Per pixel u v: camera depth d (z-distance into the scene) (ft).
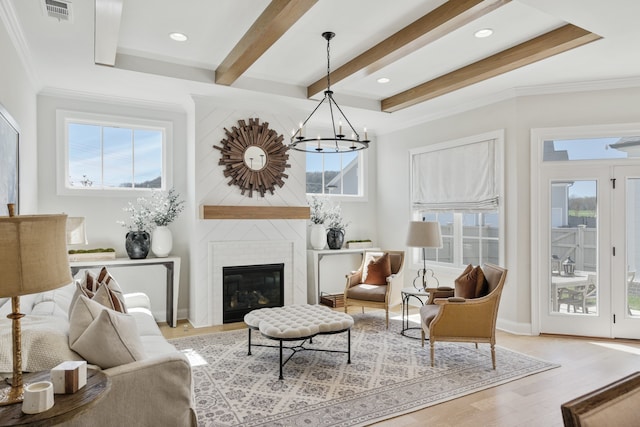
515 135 14.82
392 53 11.18
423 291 14.52
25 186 11.87
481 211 16.05
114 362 6.26
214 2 9.34
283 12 8.87
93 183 15.74
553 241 14.62
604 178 14.08
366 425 8.18
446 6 9.35
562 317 14.47
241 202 16.46
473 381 10.27
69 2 8.88
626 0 8.32
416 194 19.19
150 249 16.40
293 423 8.21
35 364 5.70
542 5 8.55
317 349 12.71
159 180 16.92
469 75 13.20
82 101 15.28
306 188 19.58
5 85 9.21
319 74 14.24
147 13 9.85
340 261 20.56
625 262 13.91
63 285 4.92
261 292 17.06
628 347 13.08
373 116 18.28
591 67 12.53
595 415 2.88
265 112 16.97
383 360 11.80
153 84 13.92
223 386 9.98
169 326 15.76
